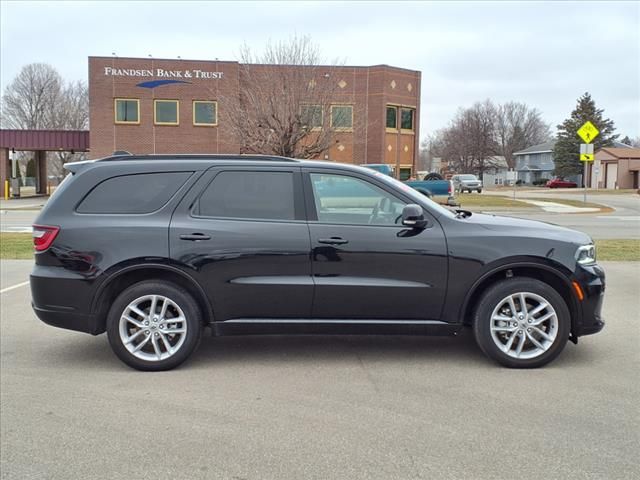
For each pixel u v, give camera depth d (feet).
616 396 14.47
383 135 133.69
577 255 16.55
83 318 16.49
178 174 17.01
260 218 16.65
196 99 122.42
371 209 16.84
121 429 12.89
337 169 17.01
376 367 16.76
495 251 16.35
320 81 92.38
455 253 16.37
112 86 121.60
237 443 12.16
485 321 16.53
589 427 12.73
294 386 15.33
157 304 16.66
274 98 87.45
